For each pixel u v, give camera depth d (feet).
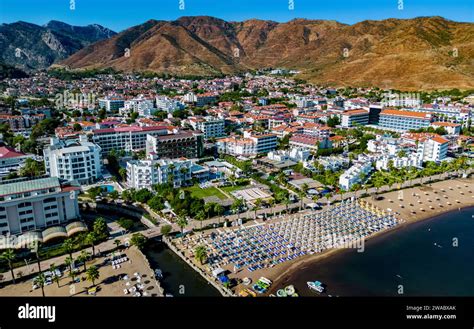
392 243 610.24
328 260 555.69
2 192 583.17
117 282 487.20
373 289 490.08
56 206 628.28
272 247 583.99
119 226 653.71
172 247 583.58
